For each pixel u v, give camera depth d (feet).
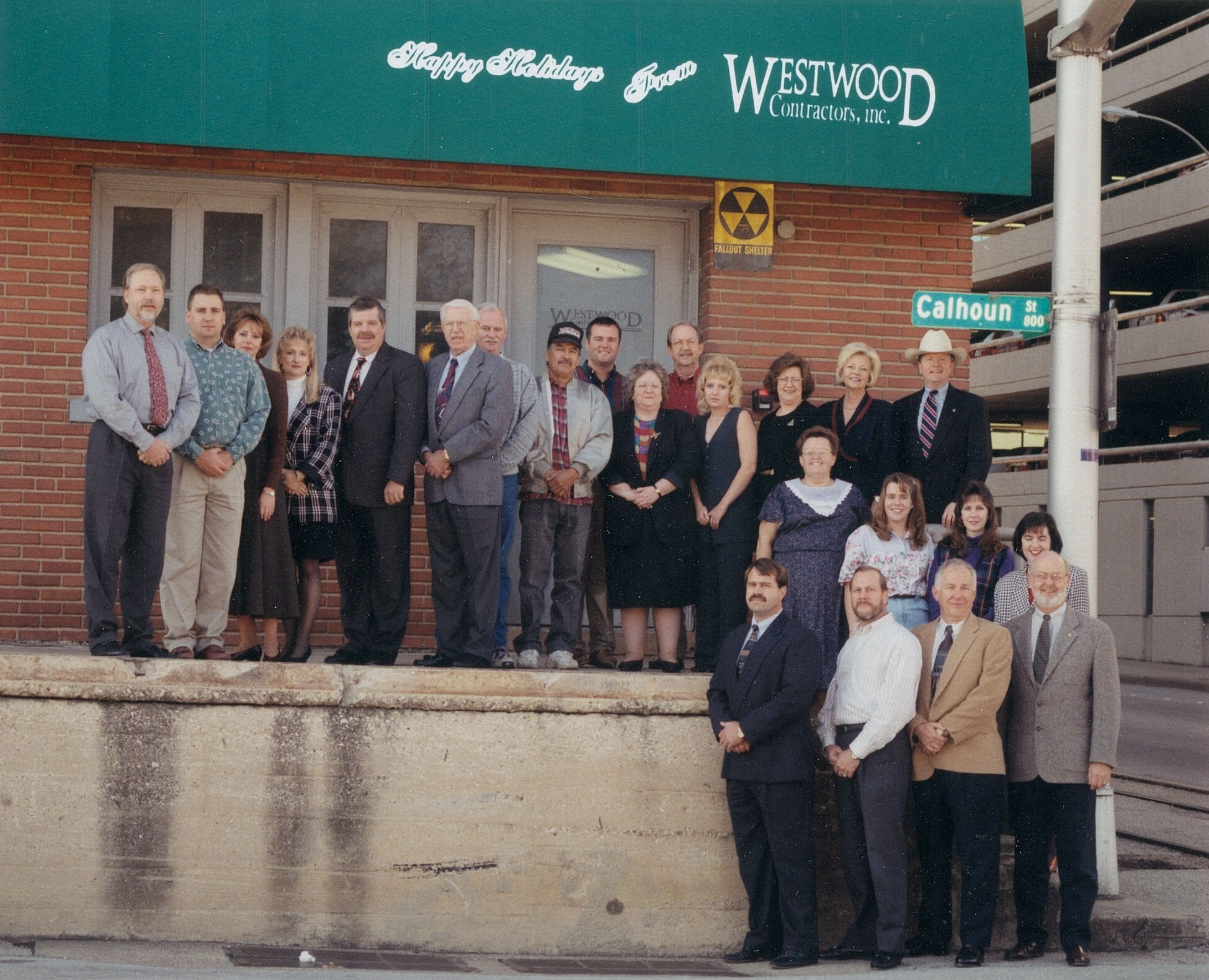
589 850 24.25
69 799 22.94
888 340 31.42
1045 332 26.35
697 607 26.66
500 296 31.22
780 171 28.35
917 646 23.03
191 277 30.17
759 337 31.04
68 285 28.96
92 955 21.83
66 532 28.71
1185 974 21.34
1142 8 99.60
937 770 23.16
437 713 23.89
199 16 26.50
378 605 25.26
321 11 26.96
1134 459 101.04
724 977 21.81
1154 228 96.63
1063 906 22.53
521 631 26.66
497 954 23.91
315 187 30.48
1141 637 97.40
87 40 26.09
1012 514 114.21
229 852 23.27
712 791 24.54
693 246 32.07
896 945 22.61
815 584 25.22
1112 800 25.20
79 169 29.04
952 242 31.65
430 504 25.09
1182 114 99.30
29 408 28.73
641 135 27.89
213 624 24.44
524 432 25.62
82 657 22.84
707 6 28.35
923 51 28.99
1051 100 103.76
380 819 23.68
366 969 21.98
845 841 23.61
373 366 25.27
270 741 23.43
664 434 26.40
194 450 23.75
